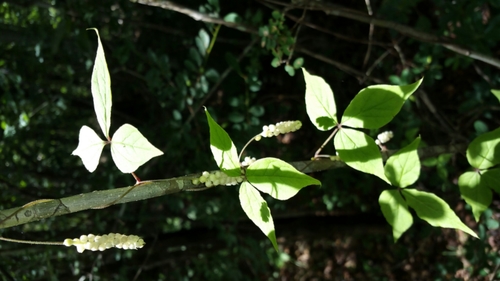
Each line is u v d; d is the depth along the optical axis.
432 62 0.79
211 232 1.22
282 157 1.12
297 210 1.33
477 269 0.89
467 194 0.47
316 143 1.12
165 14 1.05
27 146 1.10
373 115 0.38
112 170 1.00
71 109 1.18
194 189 0.37
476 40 0.69
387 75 0.97
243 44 1.00
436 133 0.93
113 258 1.15
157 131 1.03
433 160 0.70
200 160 0.90
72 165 1.18
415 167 0.44
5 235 0.91
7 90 0.91
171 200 1.00
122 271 1.07
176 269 1.20
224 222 1.12
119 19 0.97
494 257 0.86
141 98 1.18
